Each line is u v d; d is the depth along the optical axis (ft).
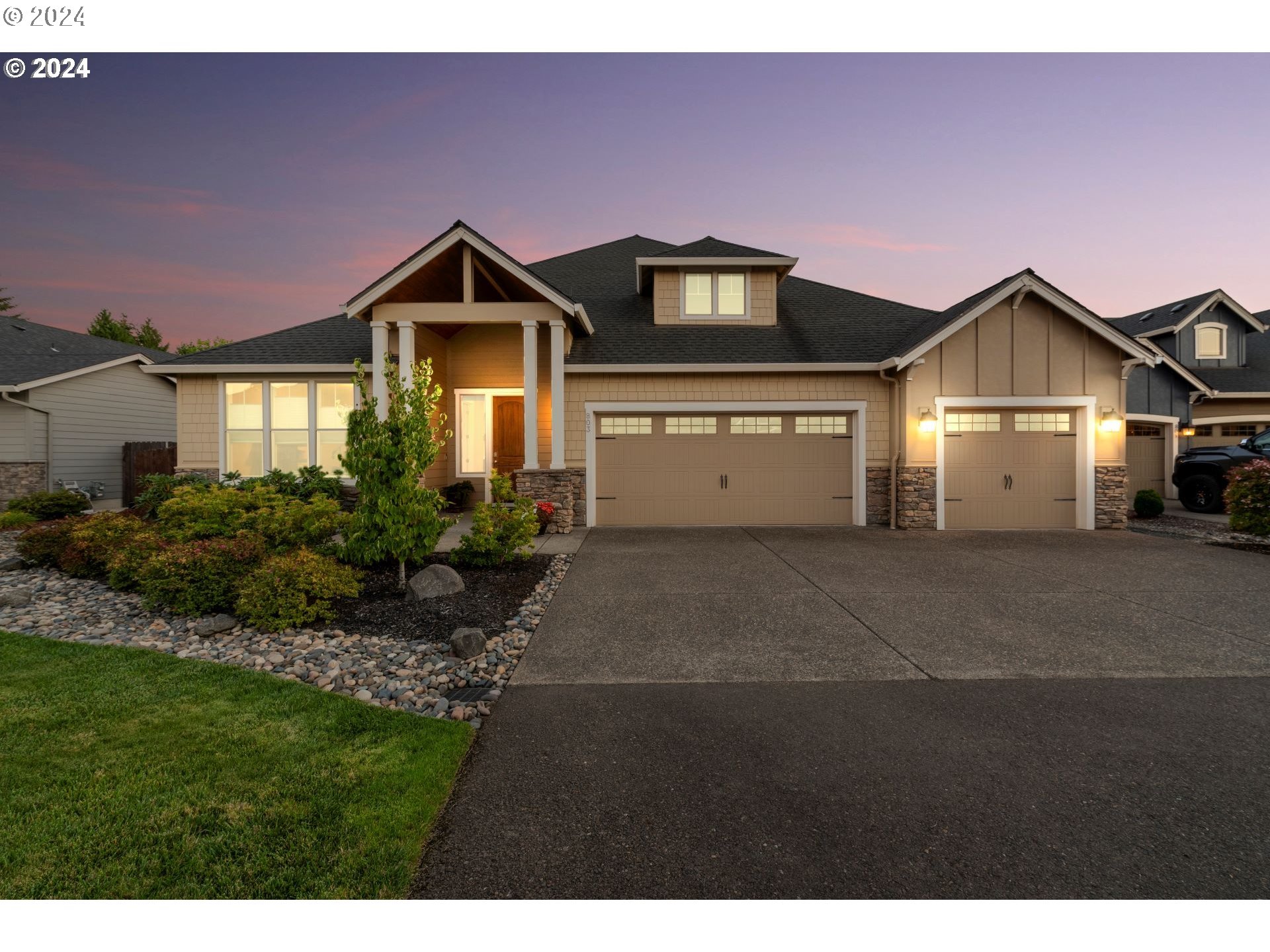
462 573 22.99
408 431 20.63
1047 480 36.63
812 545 30.27
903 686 12.91
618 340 40.01
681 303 42.29
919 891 6.97
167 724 10.81
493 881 7.10
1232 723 11.10
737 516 37.81
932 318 41.52
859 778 9.27
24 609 18.99
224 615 16.94
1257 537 32.45
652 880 7.13
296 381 40.68
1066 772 9.45
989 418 36.52
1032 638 16.02
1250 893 6.93
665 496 37.65
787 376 37.47
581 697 12.42
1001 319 36.17
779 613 18.43
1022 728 10.94
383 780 9.01
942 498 36.22
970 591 21.03
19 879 6.94
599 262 53.78
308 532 22.99
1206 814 8.32
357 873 7.12
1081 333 36.27
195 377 40.32
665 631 16.66
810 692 12.62
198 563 17.65
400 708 11.98
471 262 34.71
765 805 8.57
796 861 7.41
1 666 13.57
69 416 49.93
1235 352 59.36
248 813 8.15
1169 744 10.33
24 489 46.65
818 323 42.55
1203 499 45.83
